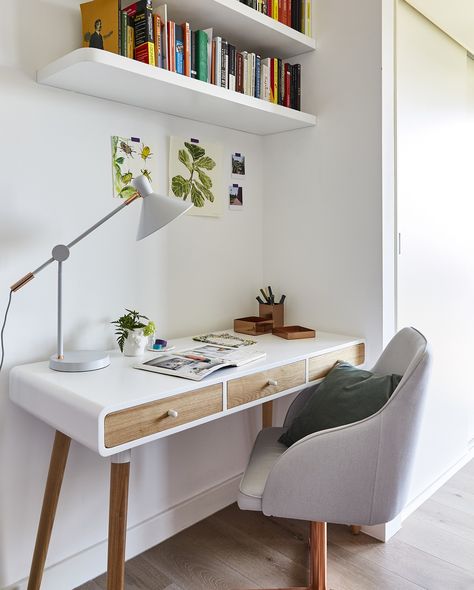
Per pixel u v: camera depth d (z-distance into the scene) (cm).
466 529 214
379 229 207
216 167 225
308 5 222
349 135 214
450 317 264
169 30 169
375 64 204
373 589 176
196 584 180
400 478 141
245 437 246
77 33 172
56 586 174
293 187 236
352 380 167
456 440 272
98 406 121
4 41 155
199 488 225
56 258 152
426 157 239
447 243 260
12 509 164
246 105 192
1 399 159
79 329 179
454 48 261
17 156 159
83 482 183
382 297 208
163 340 191
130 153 191
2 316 158
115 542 131
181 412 138
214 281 228
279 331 219
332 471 139
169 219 152
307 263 233
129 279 194
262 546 204
